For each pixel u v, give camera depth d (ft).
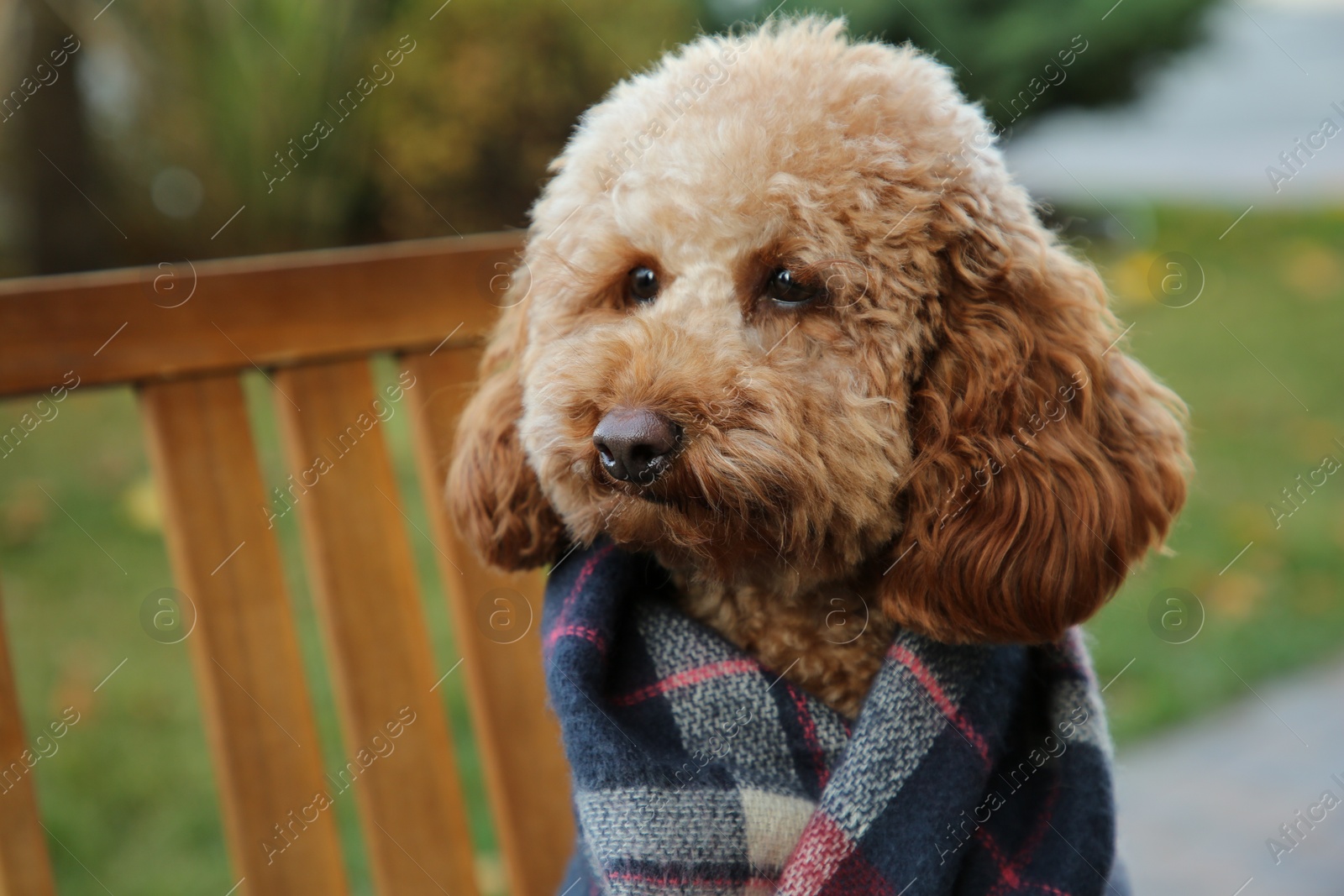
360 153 17.90
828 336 4.93
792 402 4.78
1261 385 19.56
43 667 11.07
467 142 17.80
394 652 6.39
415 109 17.78
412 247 6.70
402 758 6.34
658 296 5.28
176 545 6.02
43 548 12.87
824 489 4.76
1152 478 5.43
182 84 17.99
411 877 6.30
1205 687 12.32
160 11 17.83
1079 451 5.10
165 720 10.56
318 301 6.42
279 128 17.87
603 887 4.72
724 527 4.78
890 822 4.70
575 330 5.42
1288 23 46.19
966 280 5.06
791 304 5.05
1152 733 11.75
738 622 5.41
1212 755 11.32
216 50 17.92
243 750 5.99
